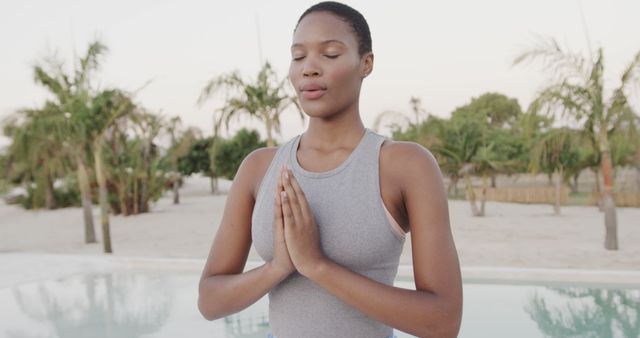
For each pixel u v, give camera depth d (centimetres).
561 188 2288
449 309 96
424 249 100
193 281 865
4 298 783
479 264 898
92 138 1265
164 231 1650
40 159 1541
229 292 108
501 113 5169
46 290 823
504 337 554
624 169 2014
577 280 712
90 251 1313
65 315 703
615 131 1012
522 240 1191
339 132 110
